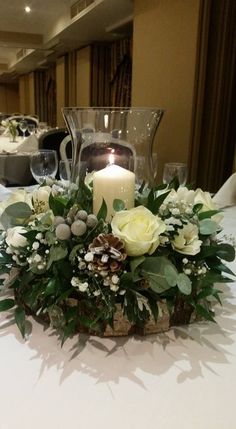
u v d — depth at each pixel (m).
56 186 0.66
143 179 0.78
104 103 6.78
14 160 2.65
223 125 2.82
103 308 0.50
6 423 0.40
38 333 0.55
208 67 2.84
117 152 0.81
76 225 0.48
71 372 0.47
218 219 0.62
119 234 0.48
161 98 3.54
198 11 2.78
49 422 0.40
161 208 0.55
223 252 0.58
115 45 6.25
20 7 5.20
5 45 6.95
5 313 0.60
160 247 0.52
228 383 0.46
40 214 0.57
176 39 3.19
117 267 0.47
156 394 0.44
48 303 0.51
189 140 3.03
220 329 0.57
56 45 6.72
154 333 0.55
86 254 0.47
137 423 0.40
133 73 4.10
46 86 10.52
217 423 0.40
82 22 5.10
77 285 0.48
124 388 0.45
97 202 0.56
